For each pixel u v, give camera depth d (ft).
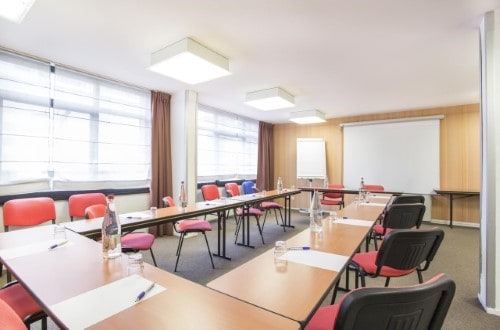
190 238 14.33
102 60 10.64
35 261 4.20
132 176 13.85
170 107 15.46
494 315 7.05
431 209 18.65
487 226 7.20
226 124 20.30
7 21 7.78
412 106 18.33
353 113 20.72
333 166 22.49
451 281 2.62
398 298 2.34
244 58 10.36
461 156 17.85
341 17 7.59
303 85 13.74
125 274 3.70
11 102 9.81
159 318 2.61
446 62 10.71
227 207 10.74
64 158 11.27
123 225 7.22
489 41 7.24
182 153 14.92
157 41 9.03
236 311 2.77
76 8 7.18
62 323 2.53
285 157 24.97
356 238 5.73
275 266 4.13
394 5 7.04
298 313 2.78
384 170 20.26
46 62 10.62
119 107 13.30
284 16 7.55
